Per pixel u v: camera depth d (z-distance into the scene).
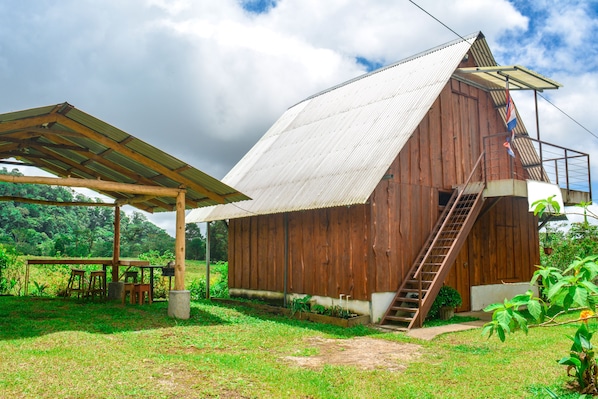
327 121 17.33
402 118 13.60
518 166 17.27
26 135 11.66
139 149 11.90
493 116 16.36
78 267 21.70
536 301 3.40
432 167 14.17
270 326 11.69
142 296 14.95
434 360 8.39
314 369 7.75
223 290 18.72
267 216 16.58
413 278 13.16
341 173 13.50
